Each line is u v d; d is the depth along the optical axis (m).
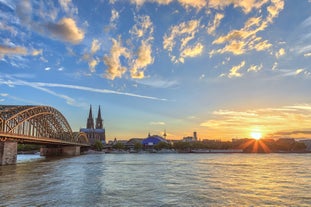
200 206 26.12
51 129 137.00
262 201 28.48
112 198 29.45
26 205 25.69
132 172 59.25
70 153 187.00
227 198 29.86
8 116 85.75
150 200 28.58
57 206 25.52
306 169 67.50
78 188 35.84
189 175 53.19
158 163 93.06
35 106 106.00
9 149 81.88
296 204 27.27
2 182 40.84
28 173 54.44
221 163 93.06
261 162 99.31
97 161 106.12
